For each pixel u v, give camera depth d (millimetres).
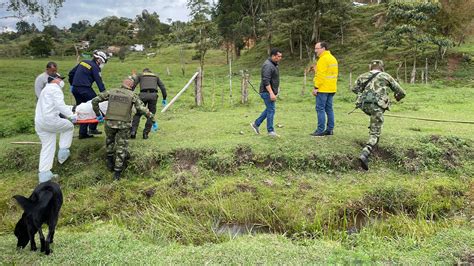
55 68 7668
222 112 12734
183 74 31625
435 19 27000
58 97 7281
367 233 5660
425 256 4664
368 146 7457
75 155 8383
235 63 40438
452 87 20672
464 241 4992
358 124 10117
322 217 6348
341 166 7648
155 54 61844
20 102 16422
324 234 5938
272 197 6887
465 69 25688
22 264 4598
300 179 7336
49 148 7613
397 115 11531
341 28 35875
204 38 33906
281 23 35938
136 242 5387
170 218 6398
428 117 11250
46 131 7492
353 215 6449
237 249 4922
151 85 8891
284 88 19531
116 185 7449
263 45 44000
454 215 6516
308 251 4852
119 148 7520
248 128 9828
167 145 8359
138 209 6906
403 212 6609
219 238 5879
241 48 47750
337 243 5387
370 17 39250
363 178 7414
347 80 24406
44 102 7277
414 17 25953
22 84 21891
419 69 27031
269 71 8023
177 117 11930
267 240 5402
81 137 9047
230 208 6688
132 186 7457
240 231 6227
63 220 6598
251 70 34188
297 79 25422
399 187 7023
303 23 34781
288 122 10492
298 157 7691
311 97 15875
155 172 7754
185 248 5199
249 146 8062
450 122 10352
